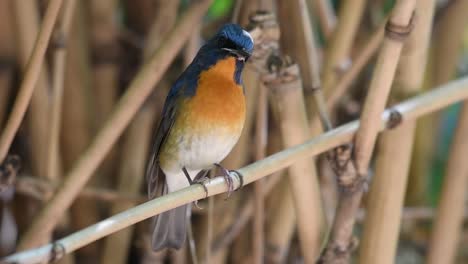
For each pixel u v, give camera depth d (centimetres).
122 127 863
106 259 1078
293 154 790
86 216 1124
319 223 918
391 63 788
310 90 999
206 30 1227
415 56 903
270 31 866
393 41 780
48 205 867
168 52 859
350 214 862
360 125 819
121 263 1082
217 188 751
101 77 1166
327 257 887
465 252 1259
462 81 872
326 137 814
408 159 903
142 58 1174
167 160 907
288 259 1175
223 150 895
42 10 1145
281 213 1070
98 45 1166
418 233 1264
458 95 866
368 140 822
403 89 917
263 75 871
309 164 890
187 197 730
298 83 873
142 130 1114
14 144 1104
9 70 1095
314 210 909
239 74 887
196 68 895
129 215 709
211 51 890
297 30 1011
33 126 1069
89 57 1147
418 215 1192
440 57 1289
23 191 995
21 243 868
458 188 1061
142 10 1250
